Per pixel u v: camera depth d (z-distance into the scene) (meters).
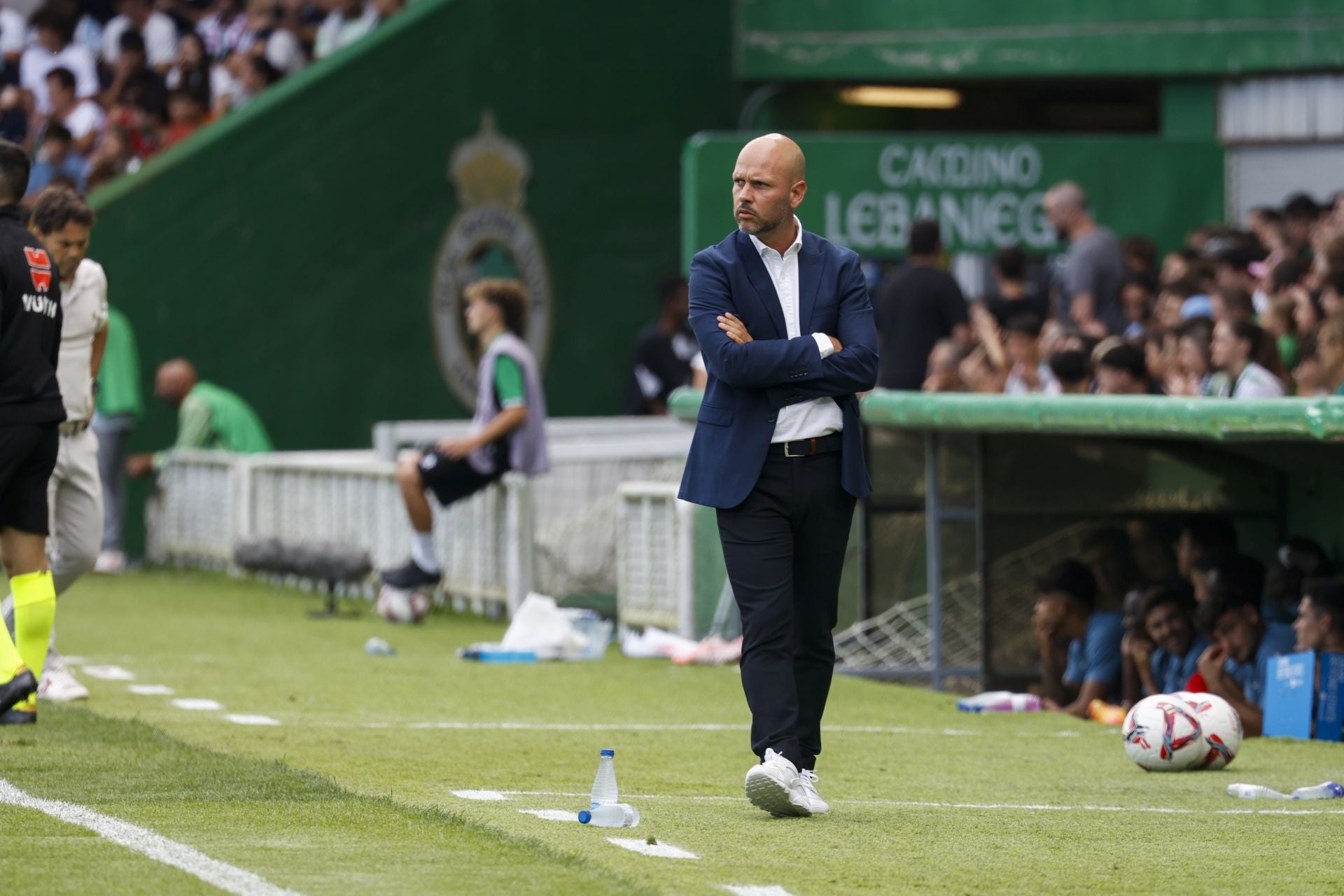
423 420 67.00
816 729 22.22
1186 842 20.33
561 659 39.78
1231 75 61.91
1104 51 63.19
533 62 68.25
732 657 39.34
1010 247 48.50
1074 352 38.25
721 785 24.45
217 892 16.84
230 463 56.38
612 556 47.72
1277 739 29.72
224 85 68.81
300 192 65.00
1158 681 33.44
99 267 29.97
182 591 51.88
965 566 37.78
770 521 21.42
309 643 41.28
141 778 22.95
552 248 68.81
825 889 17.56
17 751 24.91
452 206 67.19
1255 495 36.84
